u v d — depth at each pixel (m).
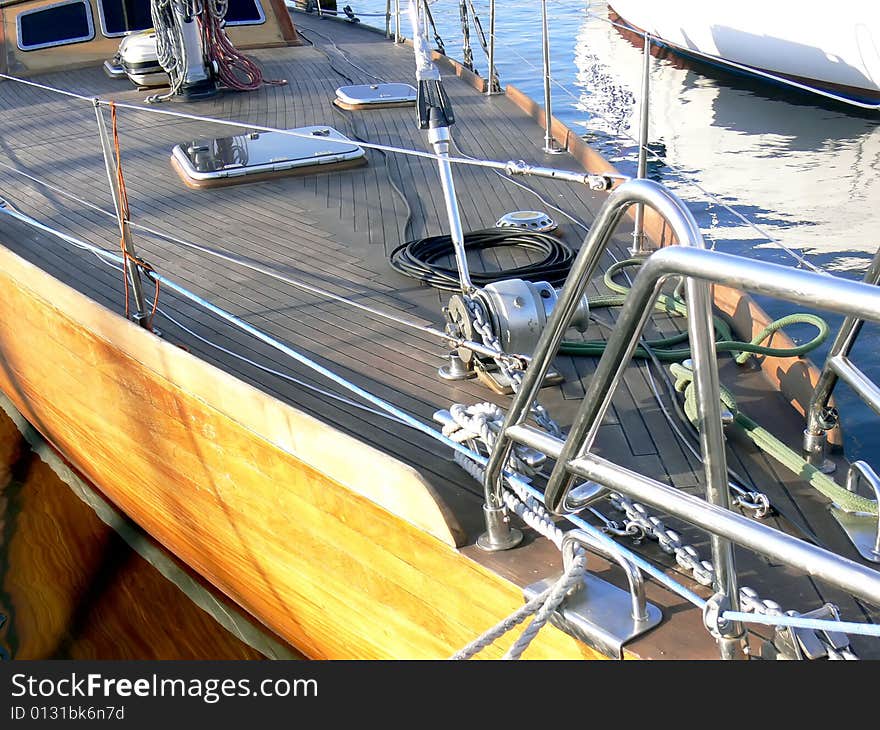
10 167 5.75
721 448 1.66
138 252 4.40
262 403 2.83
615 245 4.30
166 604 4.02
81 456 4.56
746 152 8.98
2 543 4.38
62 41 8.20
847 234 6.72
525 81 12.29
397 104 6.88
